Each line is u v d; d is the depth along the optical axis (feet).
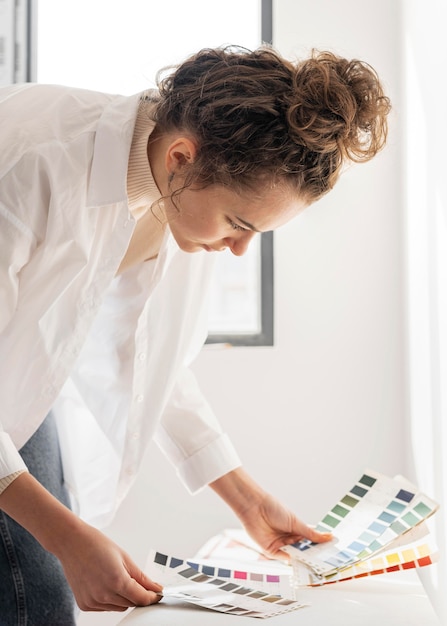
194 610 3.19
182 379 4.42
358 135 3.33
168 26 6.18
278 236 5.90
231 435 5.93
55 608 4.21
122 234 3.60
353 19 5.85
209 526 5.91
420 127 4.92
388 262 5.87
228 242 3.52
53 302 3.52
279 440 5.93
